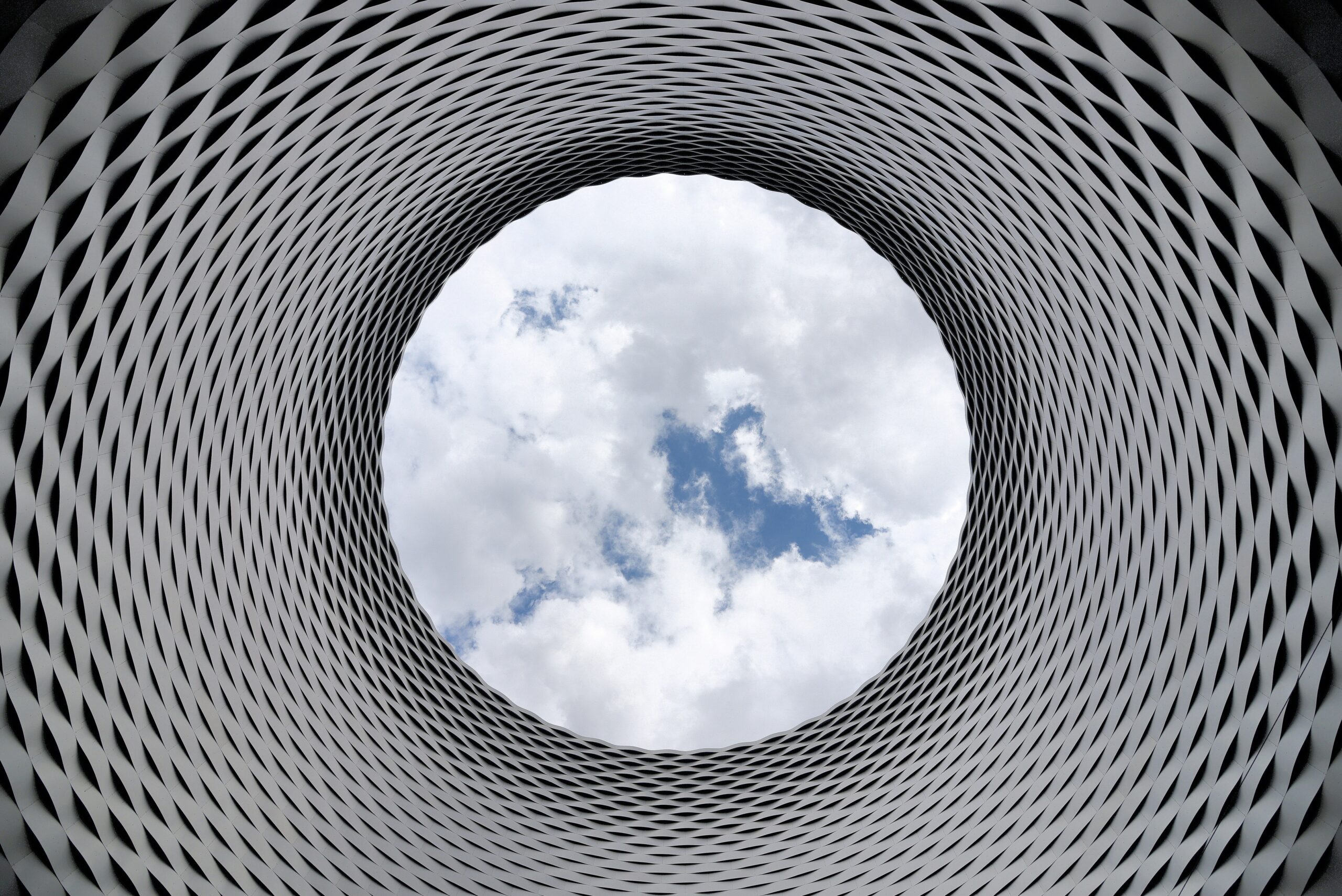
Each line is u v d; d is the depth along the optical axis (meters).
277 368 27.06
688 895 32.88
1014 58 19.56
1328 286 15.37
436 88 24.45
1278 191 15.16
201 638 23.73
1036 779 27.70
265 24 17.17
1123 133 18.33
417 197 29.64
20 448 16.58
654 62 27.16
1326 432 16.81
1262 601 19.47
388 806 29.38
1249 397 18.92
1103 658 26.11
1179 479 22.47
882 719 35.59
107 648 19.97
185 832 22.00
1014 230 26.72
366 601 32.38
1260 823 19.17
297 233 24.92
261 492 26.81
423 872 29.27
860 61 24.28
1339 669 17.33
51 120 14.34
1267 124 14.52
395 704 31.59
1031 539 31.19
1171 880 21.55
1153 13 14.83
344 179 25.28
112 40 14.27
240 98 18.52
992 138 23.62
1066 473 28.66
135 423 20.52
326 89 21.11
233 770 24.28
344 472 32.28
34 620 17.59
